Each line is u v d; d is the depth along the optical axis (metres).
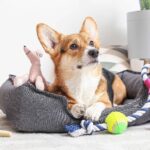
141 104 1.30
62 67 1.28
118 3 2.28
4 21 1.98
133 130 1.23
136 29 2.01
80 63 1.26
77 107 1.21
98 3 2.22
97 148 1.00
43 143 1.08
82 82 1.28
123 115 1.20
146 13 1.97
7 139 1.14
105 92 1.37
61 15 2.12
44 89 1.30
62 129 1.21
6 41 2.00
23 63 2.03
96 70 1.31
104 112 1.23
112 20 2.28
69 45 1.26
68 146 1.03
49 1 2.08
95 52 1.26
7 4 1.98
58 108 1.20
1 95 1.45
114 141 1.08
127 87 1.70
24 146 1.05
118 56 2.07
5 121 1.47
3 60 2.00
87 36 1.32
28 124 1.21
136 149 0.99
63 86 1.29
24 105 1.21
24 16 2.02
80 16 2.17
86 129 1.16
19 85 1.30
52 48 1.30
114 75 1.64
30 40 2.04
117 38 2.31
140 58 2.03
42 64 1.94
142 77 1.35
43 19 2.07
